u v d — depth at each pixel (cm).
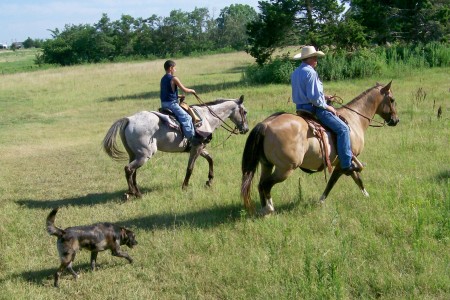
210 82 3175
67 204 957
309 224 743
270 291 559
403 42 3319
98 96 2900
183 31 8319
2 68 6869
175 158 1272
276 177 754
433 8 3120
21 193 1054
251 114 1752
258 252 656
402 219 718
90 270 655
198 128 982
